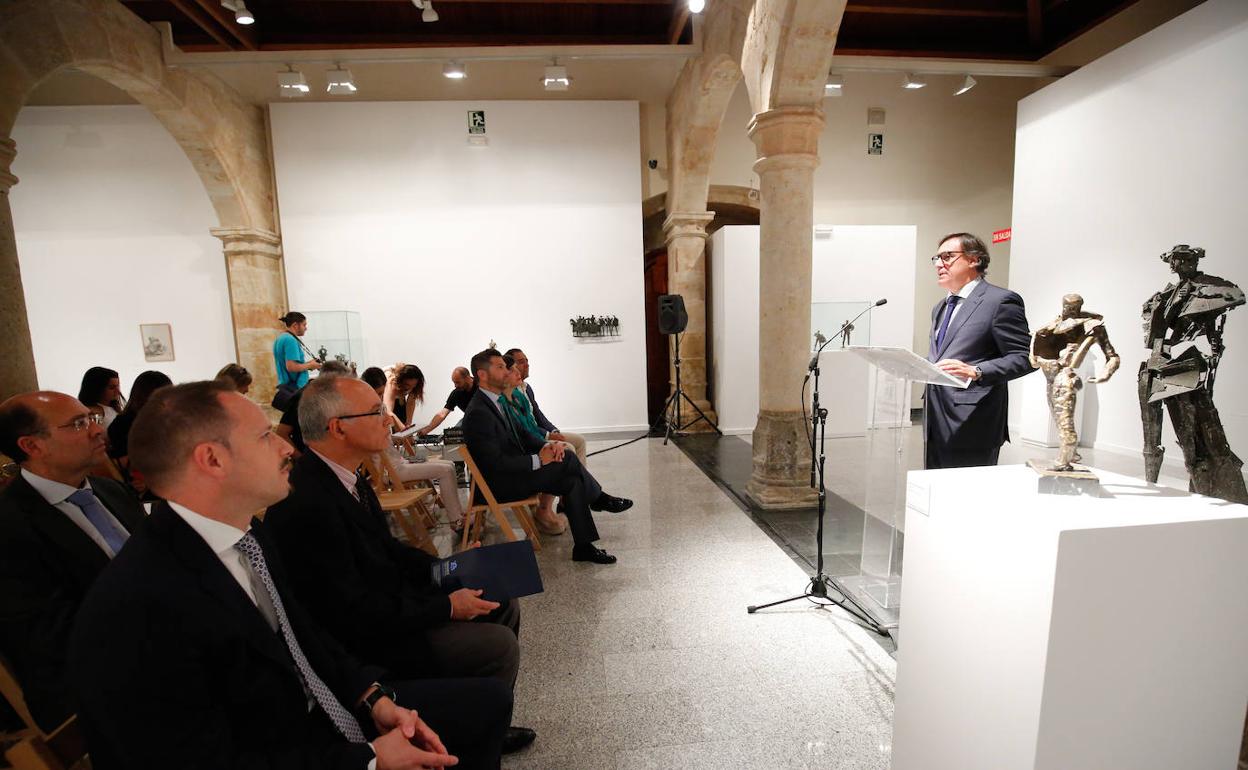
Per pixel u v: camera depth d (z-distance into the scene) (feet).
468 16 18.95
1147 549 3.39
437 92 22.08
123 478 9.59
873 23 20.38
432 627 5.40
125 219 21.88
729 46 14.88
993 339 6.99
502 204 22.47
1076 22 20.54
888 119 24.50
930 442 7.72
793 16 10.76
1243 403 12.80
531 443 11.93
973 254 7.14
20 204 21.52
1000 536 3.67
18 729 4.13
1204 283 5.83
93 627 2.77
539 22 19.43
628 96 22.89
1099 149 15.99
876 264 22.57
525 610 8.59
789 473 13.05
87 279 22.00
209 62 17.15
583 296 23.11
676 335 21.57
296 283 22.06
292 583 4.84
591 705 6.39
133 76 15.85
